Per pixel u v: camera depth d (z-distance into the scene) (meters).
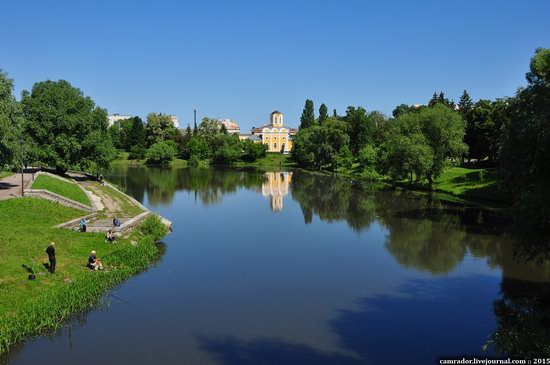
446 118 60.72
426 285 25.61
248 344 18.03
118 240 31.78
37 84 64.62
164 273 27.45
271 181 93.81
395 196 66.06
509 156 25.62
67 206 39.34
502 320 20.52
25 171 69.88
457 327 19.83
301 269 28.64
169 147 147.12
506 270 28.44
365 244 35.72
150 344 17.94
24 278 22.11
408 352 17.48
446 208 53.47
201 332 19.09
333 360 16.78
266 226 43.62
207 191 74.19
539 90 25.38
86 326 19.58
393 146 63.62
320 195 69.25
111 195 54.72
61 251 26.91
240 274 27.42
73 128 64.38
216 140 154.88
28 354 17.05
